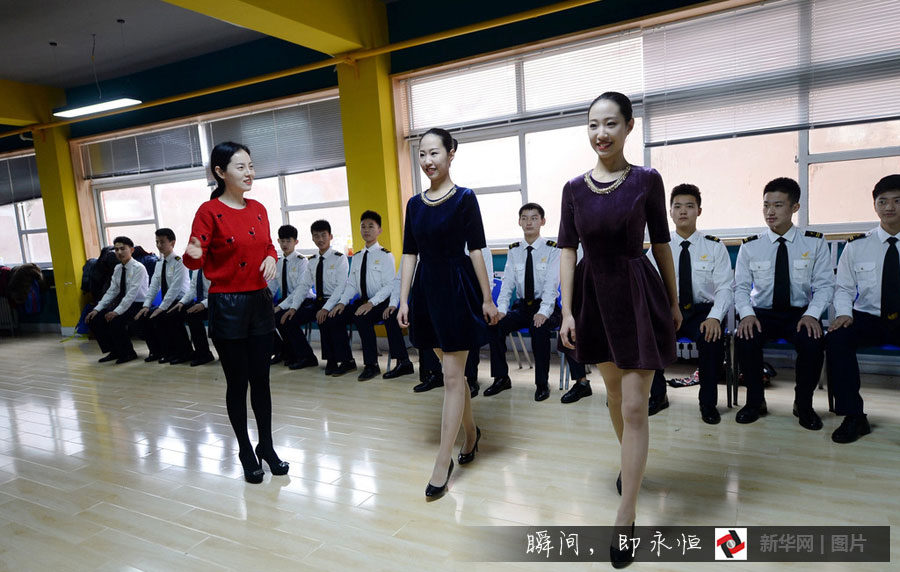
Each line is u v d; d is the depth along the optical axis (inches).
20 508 96.7
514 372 165.5
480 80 189.5
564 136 183.6
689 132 161.0
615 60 169.3
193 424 135.8
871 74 140.1
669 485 90.7
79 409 153.3
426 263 93.6
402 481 98.4
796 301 119.5
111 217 281.4
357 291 175.2
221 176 98.1
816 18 143.9
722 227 163.5
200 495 98.0
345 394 152.0
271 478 103.1
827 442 103.7
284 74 201.3
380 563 74.6
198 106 238.4
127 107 227.5
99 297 258.2
